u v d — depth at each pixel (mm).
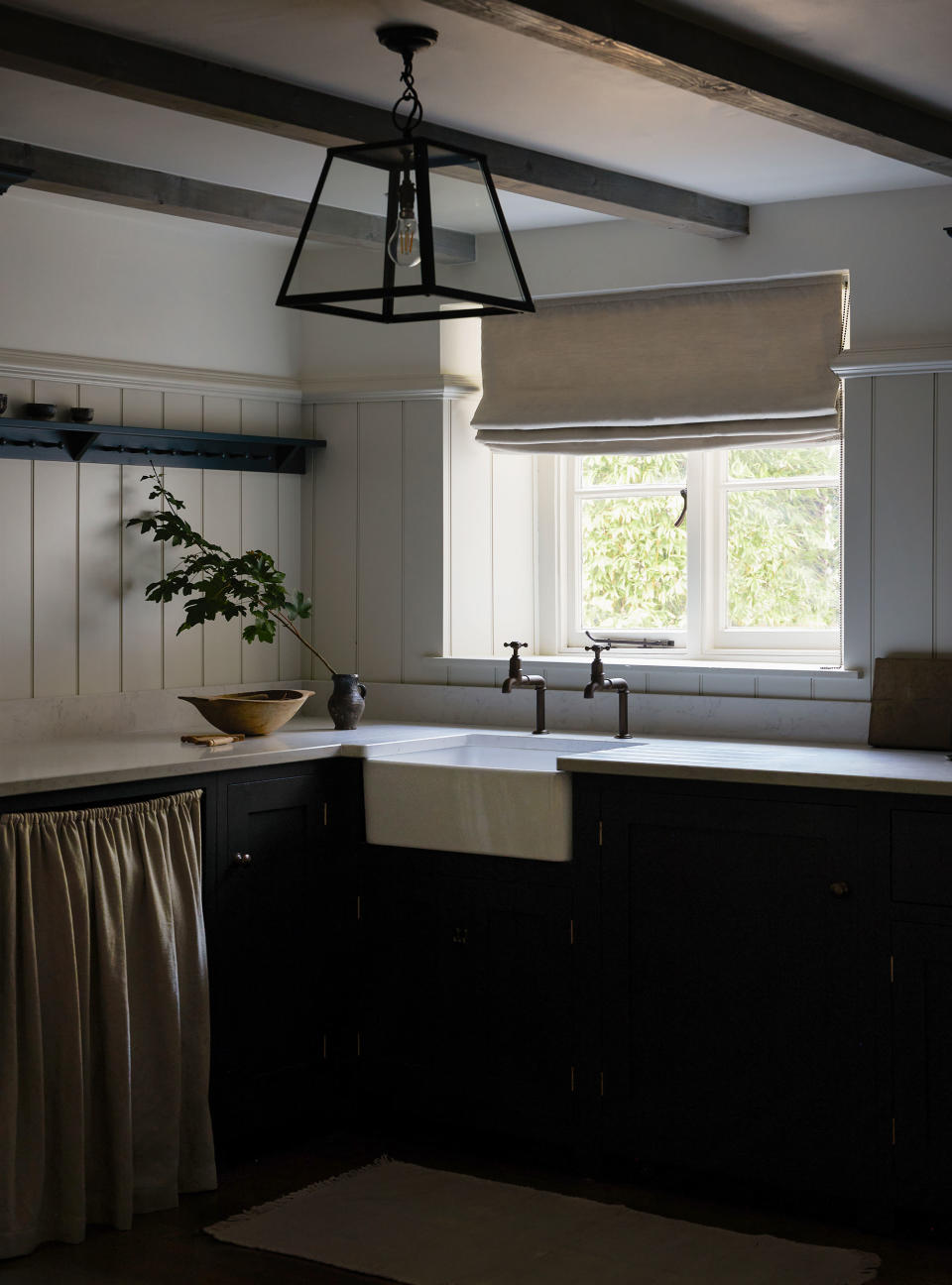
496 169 3559
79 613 4336
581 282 4582
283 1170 3789
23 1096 3262
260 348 4863
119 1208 3391
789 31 2854
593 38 2621
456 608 4844
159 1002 3525
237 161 3803
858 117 3193
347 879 4078
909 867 3291
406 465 4844
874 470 4105
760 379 4352
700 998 3568
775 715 4227
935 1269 3154
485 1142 3906
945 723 3867
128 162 3795
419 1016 3977
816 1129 3426
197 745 4023
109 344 4410
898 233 4078
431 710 4797
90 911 3402
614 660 4738
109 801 3531
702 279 4387
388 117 3328
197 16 2756
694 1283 3072
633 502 4871
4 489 4133
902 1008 3311
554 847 3721
